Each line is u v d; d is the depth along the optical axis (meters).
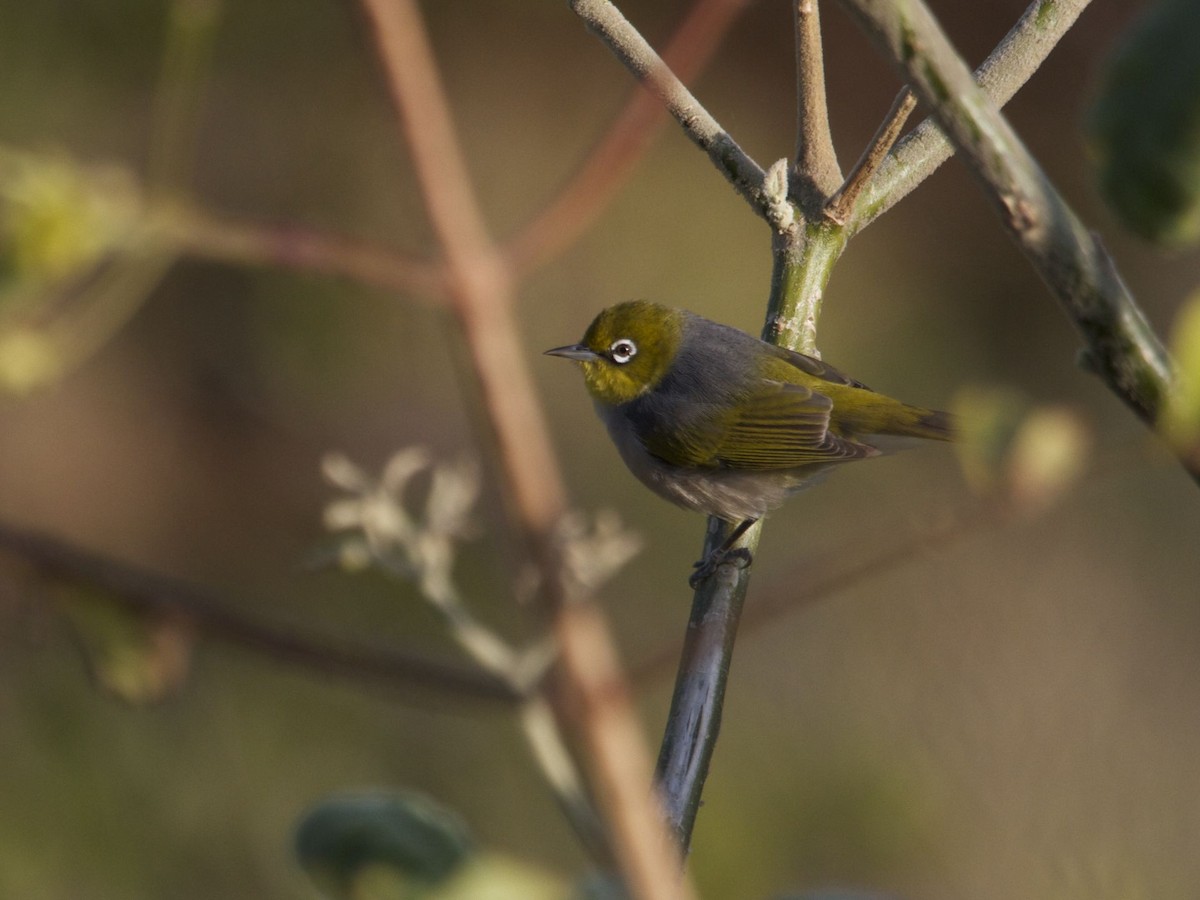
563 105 18.53
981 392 1.76
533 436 1.65
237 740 13.77
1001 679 14.06
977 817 13.40
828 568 1.90
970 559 14.43
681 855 4.28
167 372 16.91
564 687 1.61
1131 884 12.70
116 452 16.55
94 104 16.28
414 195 1.68
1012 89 5.48
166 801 13.47
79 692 13.66
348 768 13.80
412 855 2.17
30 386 2.05
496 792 13.78
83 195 1.64
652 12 18.19
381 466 16.23
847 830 13.61
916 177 5.84
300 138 17.34
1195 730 14.05
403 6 1.66
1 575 1.72
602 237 17.38
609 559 2.75
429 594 4.09
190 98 1.92
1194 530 15.88
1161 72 1.68
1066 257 2.20
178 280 17.02
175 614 1.69
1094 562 15.23
